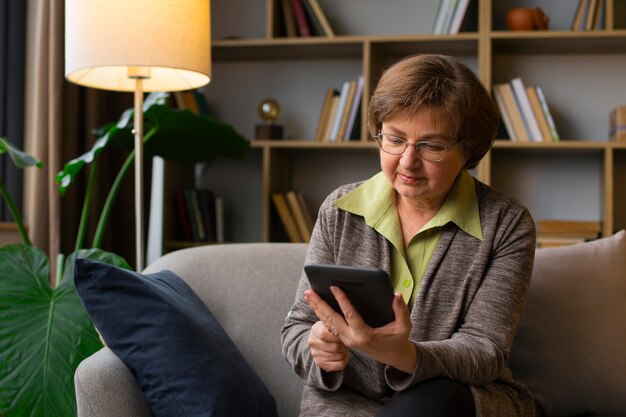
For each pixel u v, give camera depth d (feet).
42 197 9.68
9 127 10.25
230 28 12.50
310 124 12.29
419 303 4.91
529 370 6.02
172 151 9.97
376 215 5.16
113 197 8.50
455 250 4.99
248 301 6.17
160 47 6.80
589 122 11.57
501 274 4.85
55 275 9.48
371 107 4.91
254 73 12.47
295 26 11.56
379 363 4.85
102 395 4.66
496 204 5.09
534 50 11.46
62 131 9.70
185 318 5.06
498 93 10.96
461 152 4.89
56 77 9.60
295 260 6.36
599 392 5.95
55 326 6.37
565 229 10.82
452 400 4.20
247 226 12.53
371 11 12.07
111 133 8.08
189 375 4.84
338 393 4.90
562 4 11.60
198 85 7.61
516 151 11.40
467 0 10.93
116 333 4.91
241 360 5.54
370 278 3.93
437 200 5.09
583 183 11.59
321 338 4.48
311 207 12.29
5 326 6.29
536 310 6.11
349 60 12.21
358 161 12.14
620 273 6.20
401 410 4.13
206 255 6.36
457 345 4.53
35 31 10.38
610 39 10.71
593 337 6.02
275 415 5.61
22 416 6.04
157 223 11.30
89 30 6.79
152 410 4.87
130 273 5.05
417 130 4.67
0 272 6.54
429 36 10.89
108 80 7.72
